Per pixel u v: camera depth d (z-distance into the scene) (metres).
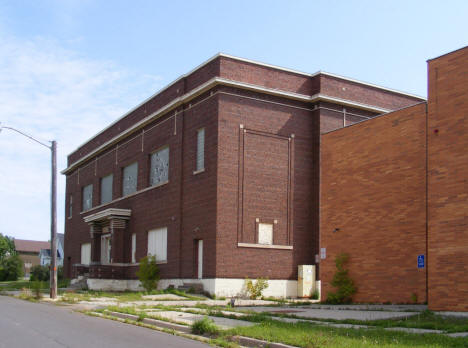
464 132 17.66
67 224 55.94
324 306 22.25
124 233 40.34
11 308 20.94
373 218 22.91
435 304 17.64
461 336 12.57
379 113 34.69
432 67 18.95
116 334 13.53
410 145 21.80
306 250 31.89
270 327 14.12
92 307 22.27
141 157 39.34
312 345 11.28
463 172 17.50
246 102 31.14
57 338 12.41
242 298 29.30
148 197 37.62
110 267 38.84
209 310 18.95
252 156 30.89
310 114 33.19
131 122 41.62
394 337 12.30
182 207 33.09
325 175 25.53
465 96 17.80
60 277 63.41
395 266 21.75
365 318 16.73
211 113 30.91
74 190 54.47
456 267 17.22
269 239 30.83
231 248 29.58
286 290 30.78
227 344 12.07
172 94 35.31
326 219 25.12
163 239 35.22
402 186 21.91
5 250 95.81
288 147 32.12
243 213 30.20
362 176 23.66
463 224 17.23
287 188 31.77
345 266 23.84
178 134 34.19
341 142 24.88
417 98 36.59
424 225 20.88
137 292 34.09
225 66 30.88
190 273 31.27
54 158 28.69
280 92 31.81
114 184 44.09
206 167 30.86
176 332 14.28
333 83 33.34
